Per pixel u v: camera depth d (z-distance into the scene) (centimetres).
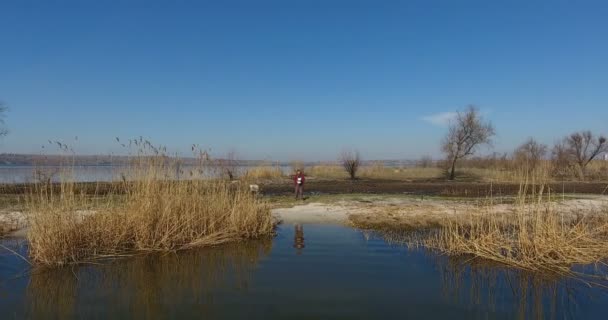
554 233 1144
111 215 1245
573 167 4466
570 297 900
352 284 964
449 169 5069
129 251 1221
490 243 1218
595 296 905
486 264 1140
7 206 1766
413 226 1647
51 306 833
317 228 1623
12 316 783
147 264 1122
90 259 1143
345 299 870
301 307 825
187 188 1445
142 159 1346
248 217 1465
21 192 1983
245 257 1200
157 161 1377
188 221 1330
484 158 5441
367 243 1376
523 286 966
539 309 830
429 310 820
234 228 1416
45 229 1088
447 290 933
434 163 6059
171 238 1269
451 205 2092
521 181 1717
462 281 996
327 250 1282
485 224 1488
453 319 778
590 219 1505
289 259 1180
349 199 2394
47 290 922
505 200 2222
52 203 1119
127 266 1102
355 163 4509
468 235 1415
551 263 1105
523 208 1241
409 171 5122
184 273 1049
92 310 814
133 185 1319
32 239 1106
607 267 1114
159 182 1376
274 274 1040
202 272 1059
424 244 1343
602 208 1672
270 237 1460
